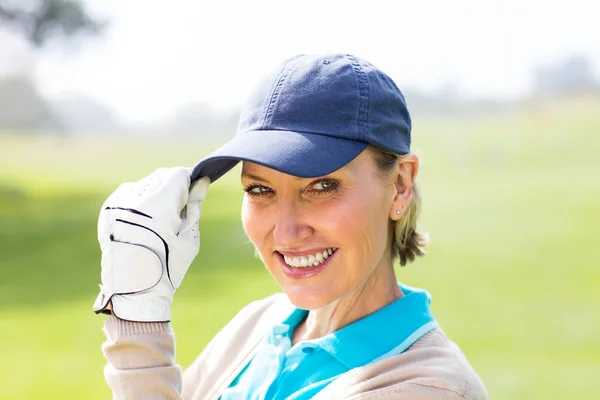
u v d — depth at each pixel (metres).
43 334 7.65
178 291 9.78
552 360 6.78
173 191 1.78
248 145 1.67
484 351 7.15
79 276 11.20
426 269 11.65
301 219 1.68
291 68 1.73
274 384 1.78
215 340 2.09
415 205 1.87
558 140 40.59
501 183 26.42
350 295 1.81
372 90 1.69
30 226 17.25
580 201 21.03
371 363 1.66
